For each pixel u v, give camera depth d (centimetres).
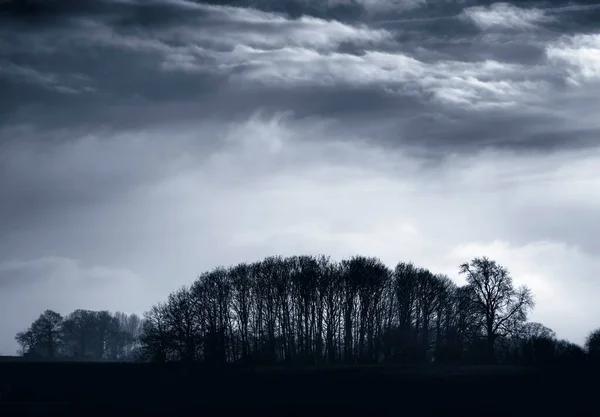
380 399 16700
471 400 16538
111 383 17750
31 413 16125
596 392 16825
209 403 16725
